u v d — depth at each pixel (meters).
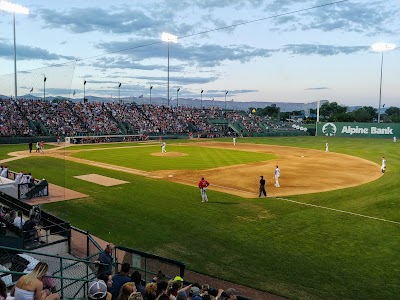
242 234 16.41
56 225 13.44
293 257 13.93
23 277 5.62
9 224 13.01
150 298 6.83
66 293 10.08
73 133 59.59
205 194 22.09
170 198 22.78
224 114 96.44
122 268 8.29
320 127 84.69
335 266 13.15
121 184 26.78
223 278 12.20
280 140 71.38
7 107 48.06
